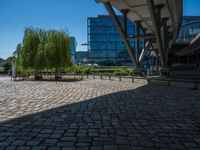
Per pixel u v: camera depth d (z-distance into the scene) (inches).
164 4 1090.7
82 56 4379.9
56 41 1132.5
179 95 506.9
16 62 1236.5
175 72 1588.3
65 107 365.4
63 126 251.6
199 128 243.1
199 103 398.9
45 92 572.7
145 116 299.9
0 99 450.0
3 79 1202.0
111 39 3804.1
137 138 209.9
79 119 284.4
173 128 243.0
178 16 1282.0
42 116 300.5
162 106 371.6
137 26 1496.1
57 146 189.8
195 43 1903.3
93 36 3779.5
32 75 1369.3
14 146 189.8
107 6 1044.5
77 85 784.3
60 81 1019.9
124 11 1214.3
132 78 943.0
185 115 305.3
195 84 644.7
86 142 199.3
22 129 239.3
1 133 225.3
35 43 1149.7
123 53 3801.7
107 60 3796.8
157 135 218.8
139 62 1427.2
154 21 979.9
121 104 392.8
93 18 3779.5
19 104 392.2
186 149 183.5
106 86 739.4
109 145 191.8
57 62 1123.9
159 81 820.0
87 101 426.9
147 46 1472.7
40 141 202.1
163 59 1185.4
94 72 1758.1
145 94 528.1
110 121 274.1
